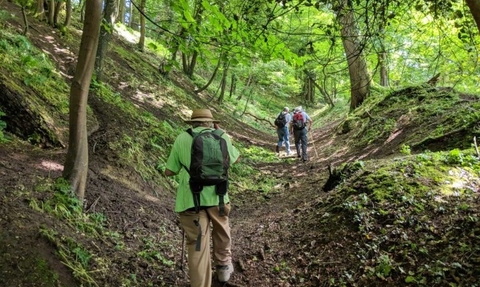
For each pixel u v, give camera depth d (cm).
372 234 395
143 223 502
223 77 2069
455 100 938
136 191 596
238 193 830
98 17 445
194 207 344
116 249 406
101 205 492
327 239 426
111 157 636
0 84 568
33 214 364
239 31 447
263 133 2050
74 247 353
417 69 1145
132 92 1119
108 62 1198
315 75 1481
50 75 741
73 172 449
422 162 511
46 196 409
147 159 720
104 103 831
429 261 336
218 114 1716
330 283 358
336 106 2530
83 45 445
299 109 1166
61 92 722
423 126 849
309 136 1814
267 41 455
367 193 469
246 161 1116
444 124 770
